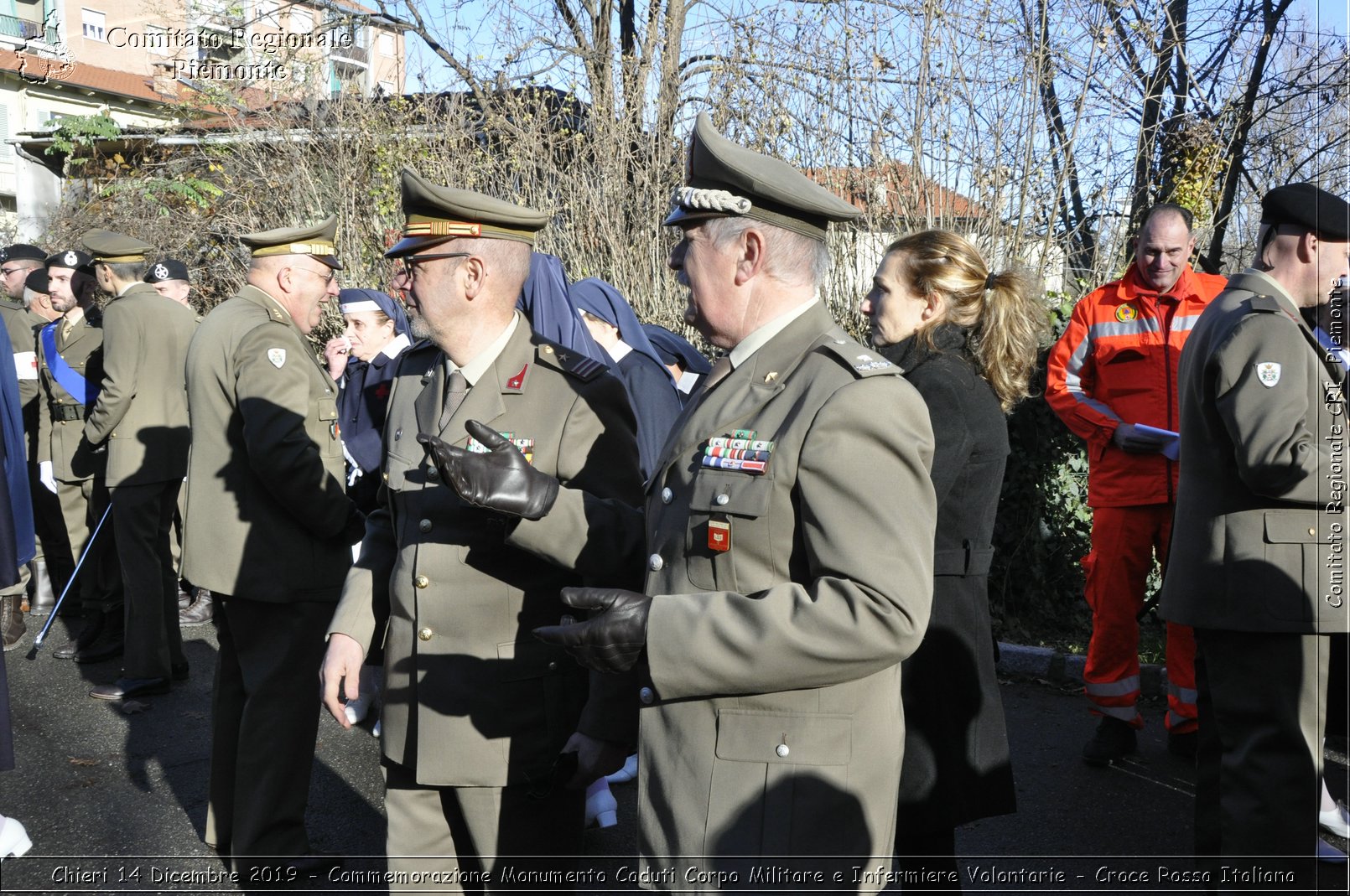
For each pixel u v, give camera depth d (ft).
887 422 5.05
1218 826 9.35
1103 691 12.87
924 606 4.98
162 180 36.60
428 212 7.01
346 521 10.57
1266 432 7.98
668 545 5.60
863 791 5.22
